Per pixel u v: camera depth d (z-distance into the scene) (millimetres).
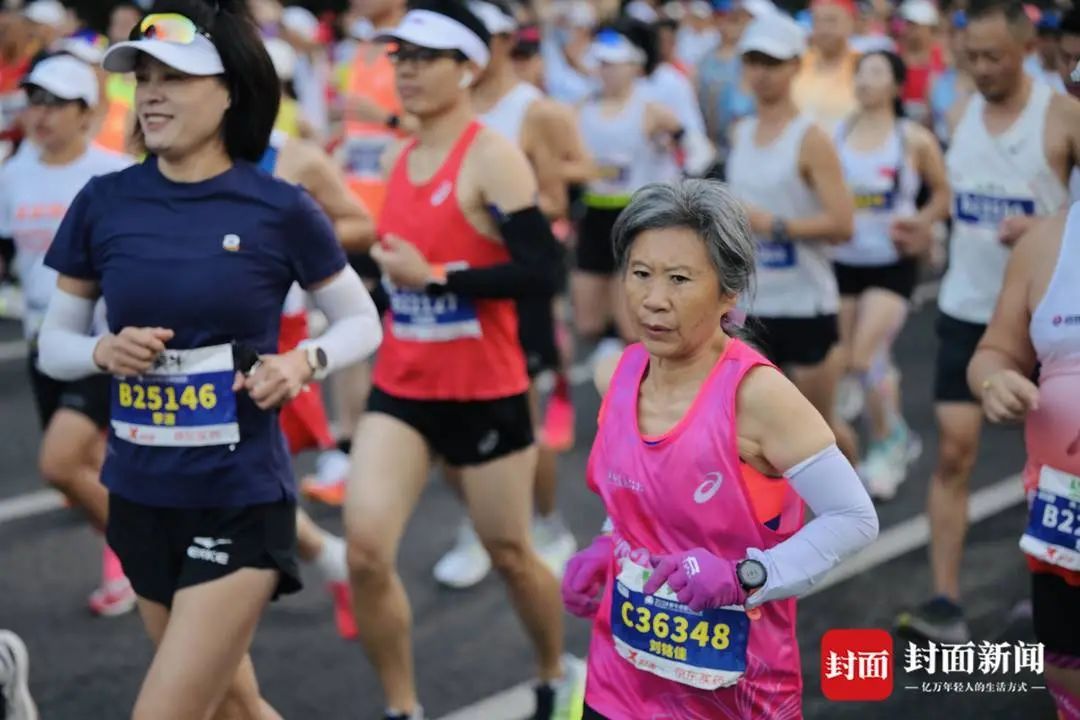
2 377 16172
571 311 19359
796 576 4754
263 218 5852
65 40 10430
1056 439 5906
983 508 11703
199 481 5824
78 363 5914
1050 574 6035
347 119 11945
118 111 10695
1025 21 8398
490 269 7406
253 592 5855
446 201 7555
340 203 8516
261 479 5887
